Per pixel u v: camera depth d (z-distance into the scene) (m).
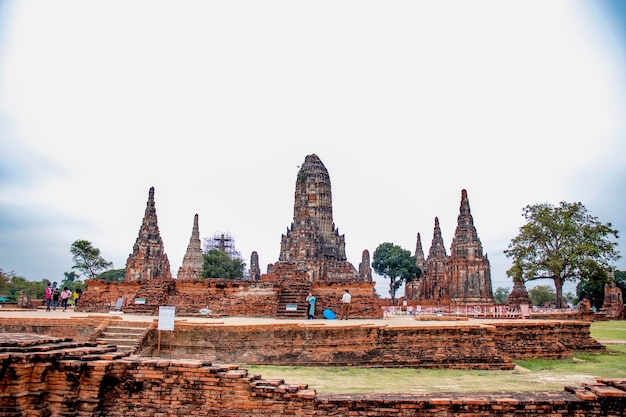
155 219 69.31
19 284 93.50
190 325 20.19
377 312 35.12
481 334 20.42
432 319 33.28
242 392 11.78
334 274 71.81
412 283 94.81
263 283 35.12
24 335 13.85
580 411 11.43
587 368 20.36
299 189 79.25
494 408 11.46
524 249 62.62
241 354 19.89
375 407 11.56
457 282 66.56
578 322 25.45
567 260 60.06
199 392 11.88
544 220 61.50
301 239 70.44
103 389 11.95
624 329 40.97
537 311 49.03
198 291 35.72
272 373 18.14
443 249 84.31
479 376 18.11
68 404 11.51
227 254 102.00
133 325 20.69
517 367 19.95
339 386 15.79
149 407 11.88
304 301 33.56
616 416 11.38
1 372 10.85
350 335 20.23
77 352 12.32
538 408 11.41
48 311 35.69
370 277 90.06
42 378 11.47
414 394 12.21
